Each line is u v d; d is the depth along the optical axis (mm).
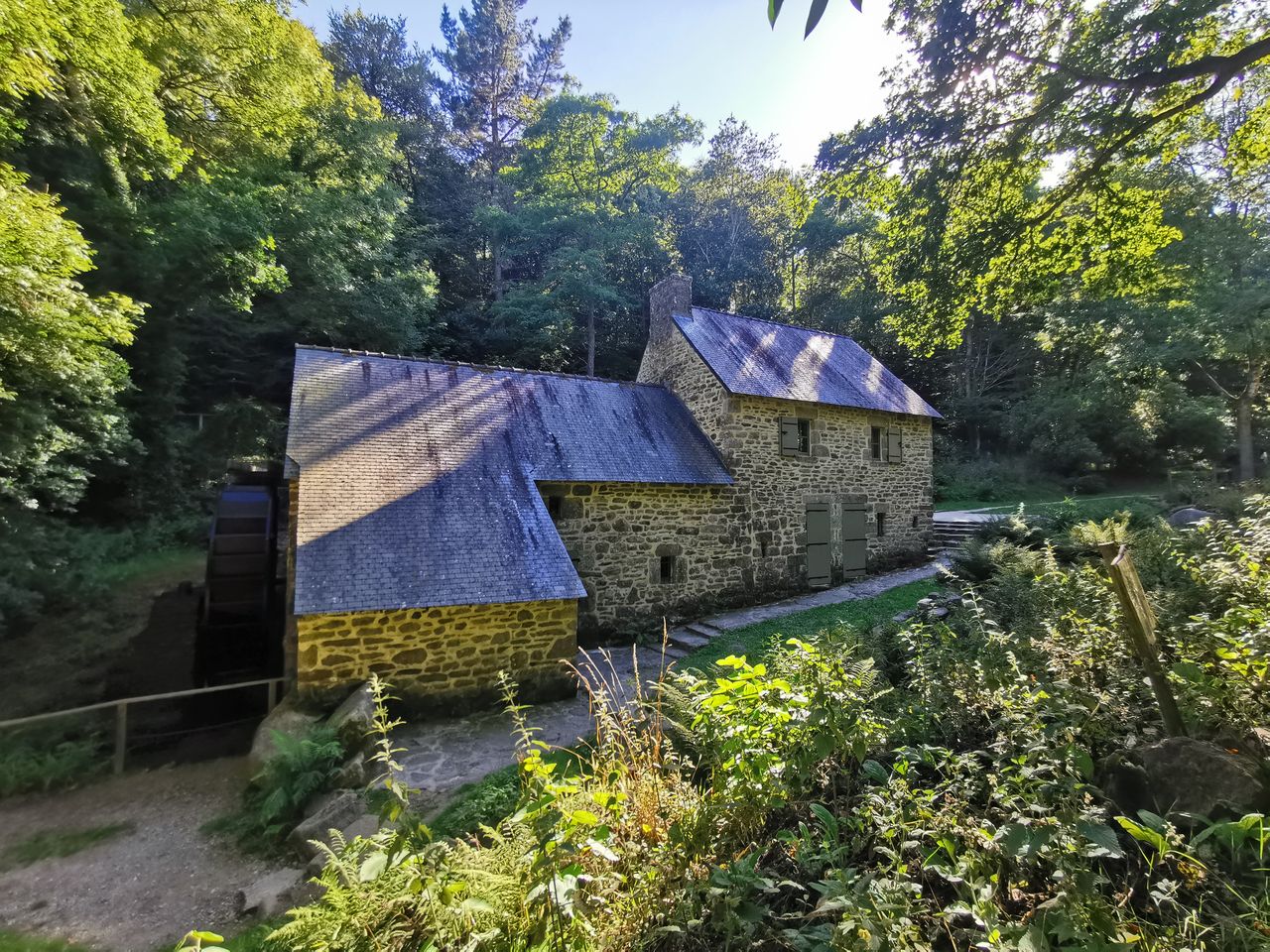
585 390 12633
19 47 7398
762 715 3246
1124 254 8844
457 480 9078
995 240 8234
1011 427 27266
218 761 6789
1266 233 17375
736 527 12477
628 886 2492
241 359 17672
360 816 5211
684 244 32438
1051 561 7598
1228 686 3227
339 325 18875
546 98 35281
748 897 2564
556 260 26234
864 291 28594
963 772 3166
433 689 7492
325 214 16906
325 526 7625
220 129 15711
